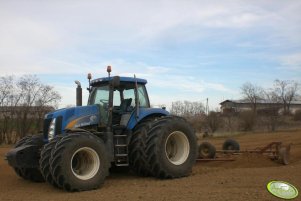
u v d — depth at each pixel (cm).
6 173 1178
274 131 3891
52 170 835
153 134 968
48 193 845
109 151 955
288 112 5462
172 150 1036
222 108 5650
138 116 1016
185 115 4178
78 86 1089
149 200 715
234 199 691
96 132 973
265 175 924
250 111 4509
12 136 3084
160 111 1071
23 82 3155
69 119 952
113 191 830
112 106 995
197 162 1248
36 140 974
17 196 820
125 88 1059
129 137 1000
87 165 893
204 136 3091
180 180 941
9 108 3078
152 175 992
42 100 3186
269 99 5306
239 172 989
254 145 2148
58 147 839
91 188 862
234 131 4134
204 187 817
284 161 1174
